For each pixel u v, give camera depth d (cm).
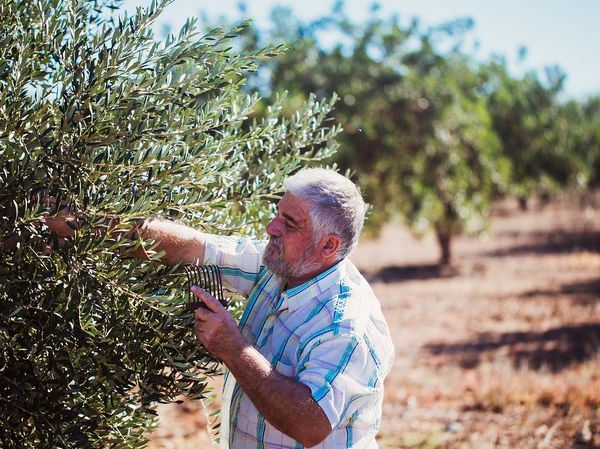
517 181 2048
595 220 3067
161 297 182
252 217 245
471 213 1758
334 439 210
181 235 214
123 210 178
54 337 176
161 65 186
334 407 195
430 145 1515
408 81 1455
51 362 180
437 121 1491
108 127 184
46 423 182
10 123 177
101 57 182
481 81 2003
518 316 1176
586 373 738
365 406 212
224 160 211
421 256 2172
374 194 1537
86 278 178
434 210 1653
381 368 211
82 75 184
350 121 1377
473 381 743
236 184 230
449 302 1349
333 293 210
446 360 870
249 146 231
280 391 190
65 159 178
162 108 188
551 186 2194
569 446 537
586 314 1147
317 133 246
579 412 611
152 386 193
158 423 243
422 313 1245
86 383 188
